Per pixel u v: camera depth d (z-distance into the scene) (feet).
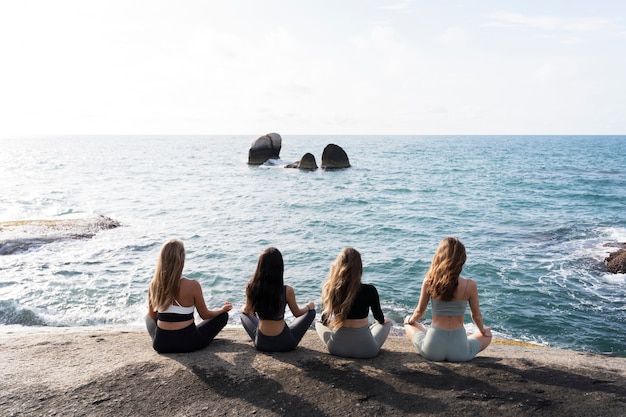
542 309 40.45
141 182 147.54
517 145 548.31
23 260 53.21
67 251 57.82
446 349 17.70
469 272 50.83
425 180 155.53
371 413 14.02
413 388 15.66
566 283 46.85
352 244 65.51
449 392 15.40
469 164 230.48
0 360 18.08
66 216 78.23
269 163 212.02
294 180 155.63
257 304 18.06
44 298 41.37
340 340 18.25
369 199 111.65
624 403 14.87
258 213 91.56
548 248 61.11
